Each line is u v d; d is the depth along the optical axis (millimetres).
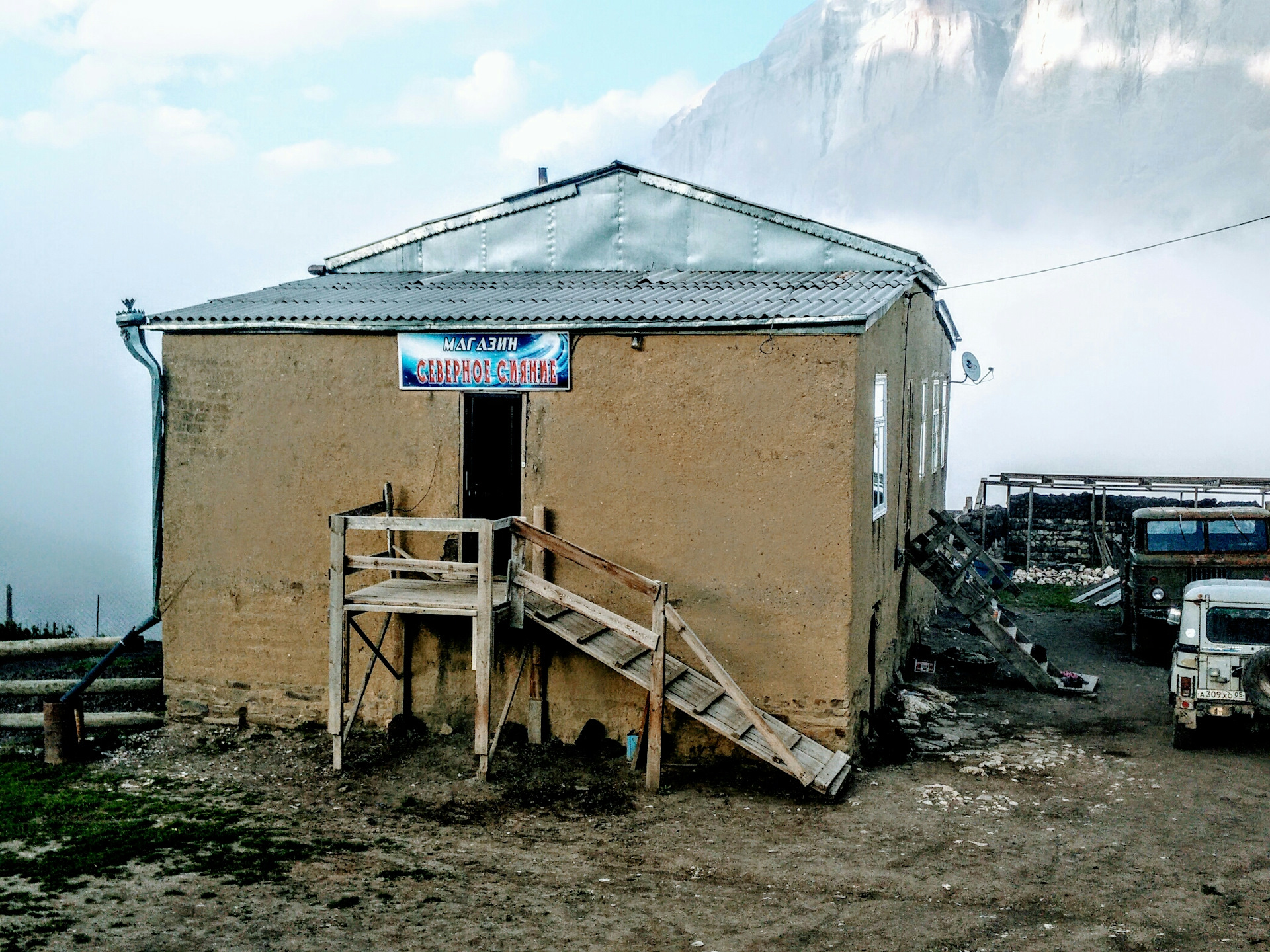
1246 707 11977
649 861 9500
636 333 12031
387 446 12922
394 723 12883
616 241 16438
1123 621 19469
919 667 15953
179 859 9344
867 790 11266
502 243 16844
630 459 12172
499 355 12461
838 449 11531
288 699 13180
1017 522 26375
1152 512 17328
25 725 13344
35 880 8797
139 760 12469
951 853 9586
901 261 15203
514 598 11734
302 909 8297
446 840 10016
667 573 12109
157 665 15789
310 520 13102
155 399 13477
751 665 11875
